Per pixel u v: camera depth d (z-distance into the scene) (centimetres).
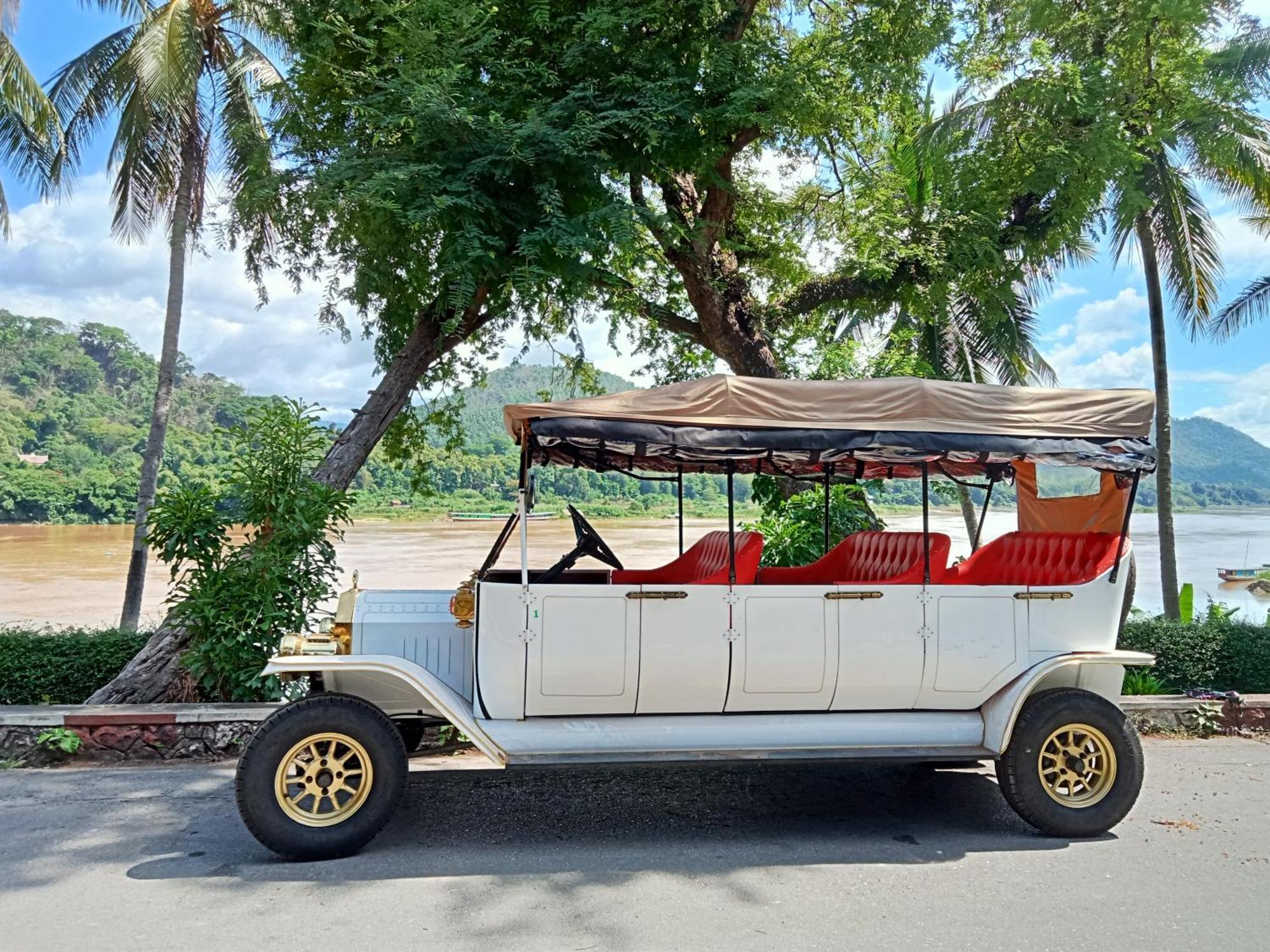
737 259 1269
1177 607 1463
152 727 683
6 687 814
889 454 542
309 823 472
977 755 525
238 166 1330
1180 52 1084
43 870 460
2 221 1402
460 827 532
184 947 372
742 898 428
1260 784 632
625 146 943
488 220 860
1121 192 1258
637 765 493
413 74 823
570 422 492
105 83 1370
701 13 941
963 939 385
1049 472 872
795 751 517
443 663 539
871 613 530
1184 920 406
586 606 506
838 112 1038
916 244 1141
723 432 509
